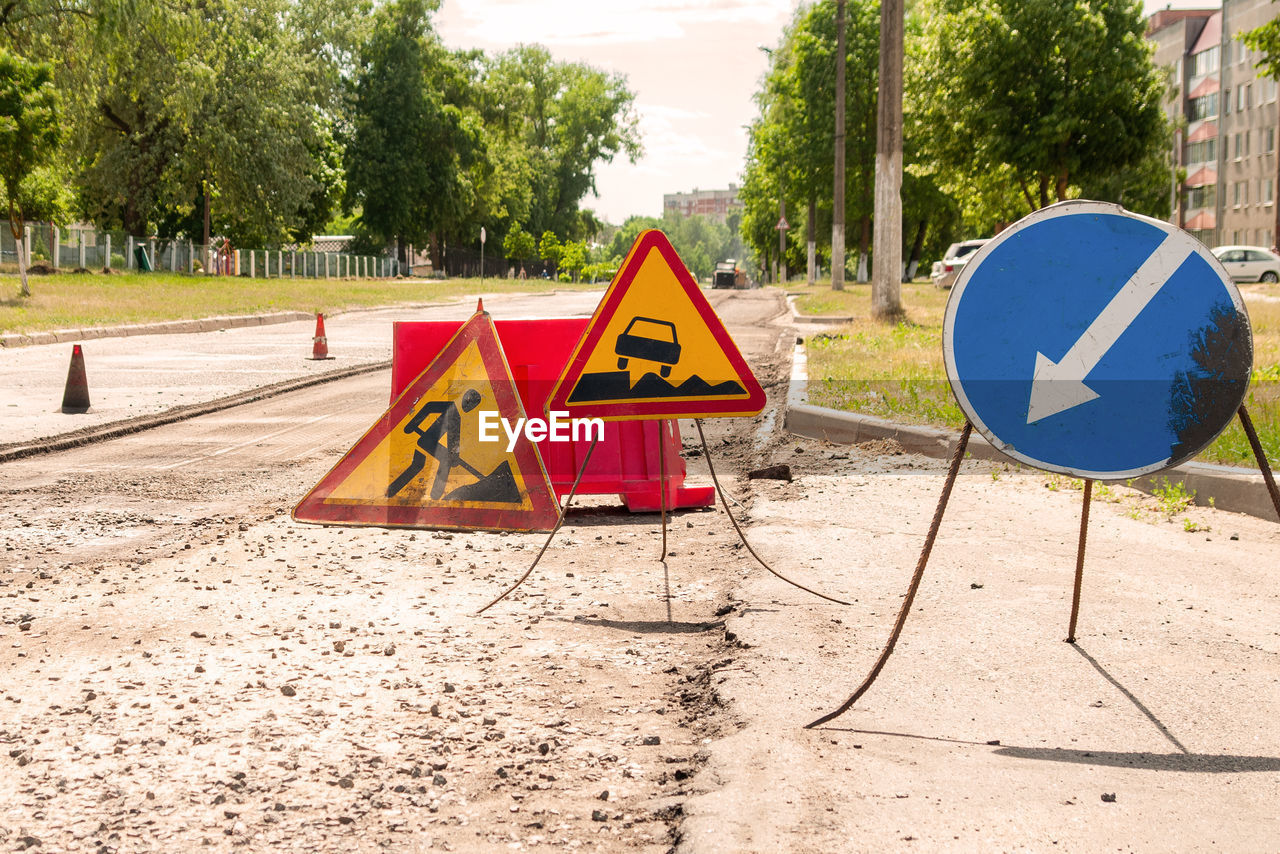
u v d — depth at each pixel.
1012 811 3.08
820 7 55.75
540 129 102.94
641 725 3.82
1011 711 3.86
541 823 3.10
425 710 3.94
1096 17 36.75
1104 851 2.87
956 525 6.81
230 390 13.66
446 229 81.12
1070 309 3.81
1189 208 86.50
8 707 3.95
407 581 5.70
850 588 5.45
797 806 3.09
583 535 6.84
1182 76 86.56
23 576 5.76
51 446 9.64
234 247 60.72
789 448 9.82
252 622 4.97
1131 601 5.19
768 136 62.28
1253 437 3.80
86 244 48.09
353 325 27.73
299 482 8.34
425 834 3.04
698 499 7.57
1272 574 5.63
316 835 3.03
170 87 44.94
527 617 5.08
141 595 5.40
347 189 72.06
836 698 3.97
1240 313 3.76
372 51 71.50
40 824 3.08
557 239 103.88
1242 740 3.61
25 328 20.84
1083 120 37.12
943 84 38.75
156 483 8.27
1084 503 4.56
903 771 3.34
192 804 3.21
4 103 27.12
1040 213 3.83
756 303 38.81
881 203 22.61
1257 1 75.25
